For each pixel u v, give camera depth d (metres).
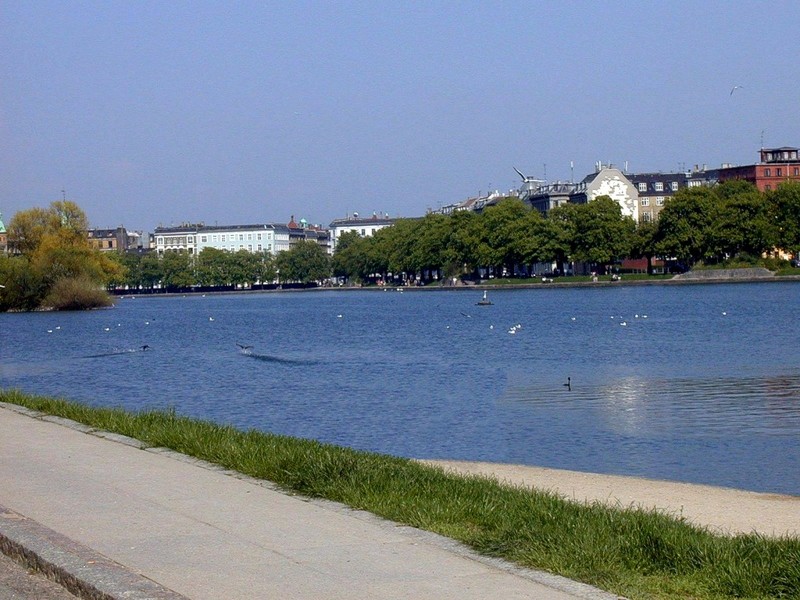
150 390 50.03
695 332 82.75
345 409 40.50
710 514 18.80
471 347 75.00
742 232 186.38
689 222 188.25
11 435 21.39
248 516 13.71
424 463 21.34
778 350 64.69
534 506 14.89
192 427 21.77
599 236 192.25
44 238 159.00
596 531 12.99
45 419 24.19
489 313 125.69
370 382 51.38
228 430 21.84
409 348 75.69
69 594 10.77
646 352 66.06
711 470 26.67
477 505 14.45
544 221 198.00
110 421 22.75
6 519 13.16
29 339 95.69
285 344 83.06
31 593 10.83
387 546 12.15
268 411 40.38
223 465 17.55
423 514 13.61
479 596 10.19
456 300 174.88
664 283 193.12
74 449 19.42
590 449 30.09
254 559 11.52
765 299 131.12
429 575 10.93
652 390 44.44
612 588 10.61
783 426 33.62
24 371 63.41
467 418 37.12
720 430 33.09
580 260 196.00
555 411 38.41
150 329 110.69
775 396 41.22
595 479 23.30
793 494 23.50
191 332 103.94
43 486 15.73
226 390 48.94
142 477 16.50
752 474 26.09
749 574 11.11
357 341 84.88
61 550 11.62
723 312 108.06
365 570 11.12
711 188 197.62
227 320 129.12
